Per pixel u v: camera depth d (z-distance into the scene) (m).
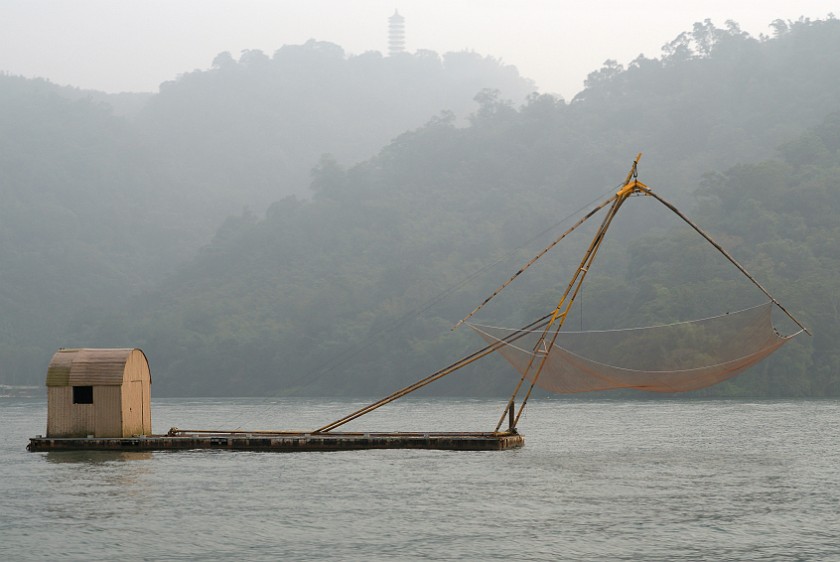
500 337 49.75
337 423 54.25
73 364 53.50
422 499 35.53
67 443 52.88
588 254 45.94
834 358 149.75
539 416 92.06
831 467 44.62
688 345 62.06
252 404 158.88
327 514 32.84
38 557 27.20
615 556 27.08
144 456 50.12
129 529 30.59
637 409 104.62
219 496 36.50
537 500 35.19
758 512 32.81
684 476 41.41
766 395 147.38
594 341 64.75
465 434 54.31
